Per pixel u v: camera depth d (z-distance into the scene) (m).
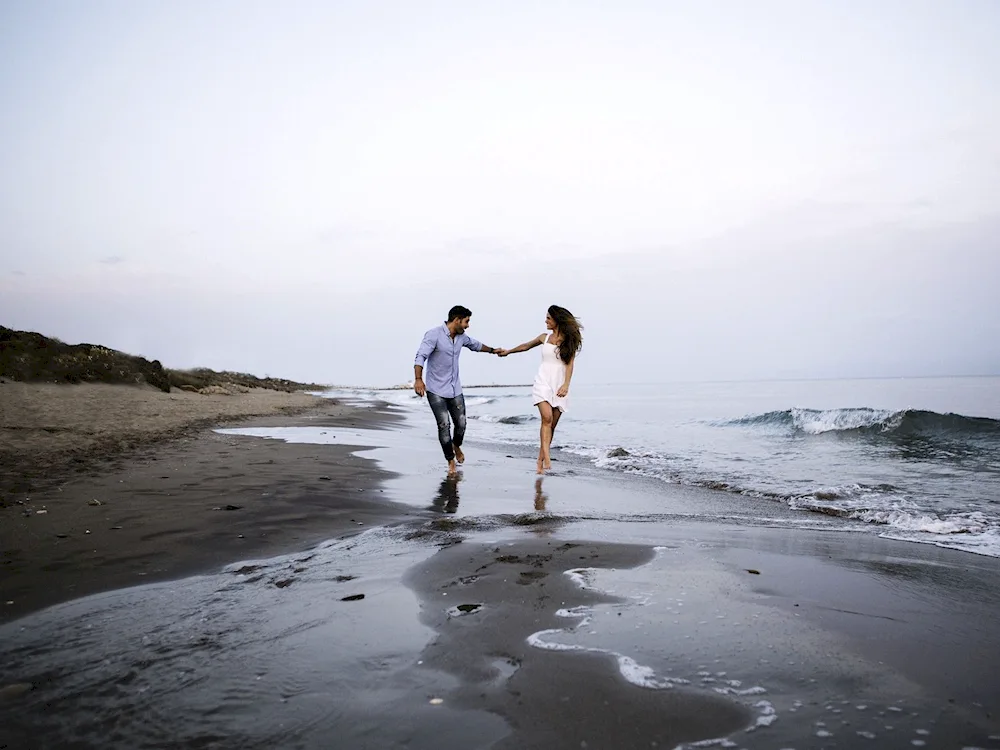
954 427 11.86
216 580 2.96
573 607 2.59
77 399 13.54
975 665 2.07
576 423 18.72
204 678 1.91
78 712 1.71
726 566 3.29
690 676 1.95
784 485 6.75
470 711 1.72
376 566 3.21
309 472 6.52
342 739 1.57
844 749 1.55
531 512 4.88
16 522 3.96
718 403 29.50
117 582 2.91
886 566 3.40
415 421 19.17
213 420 13.82
